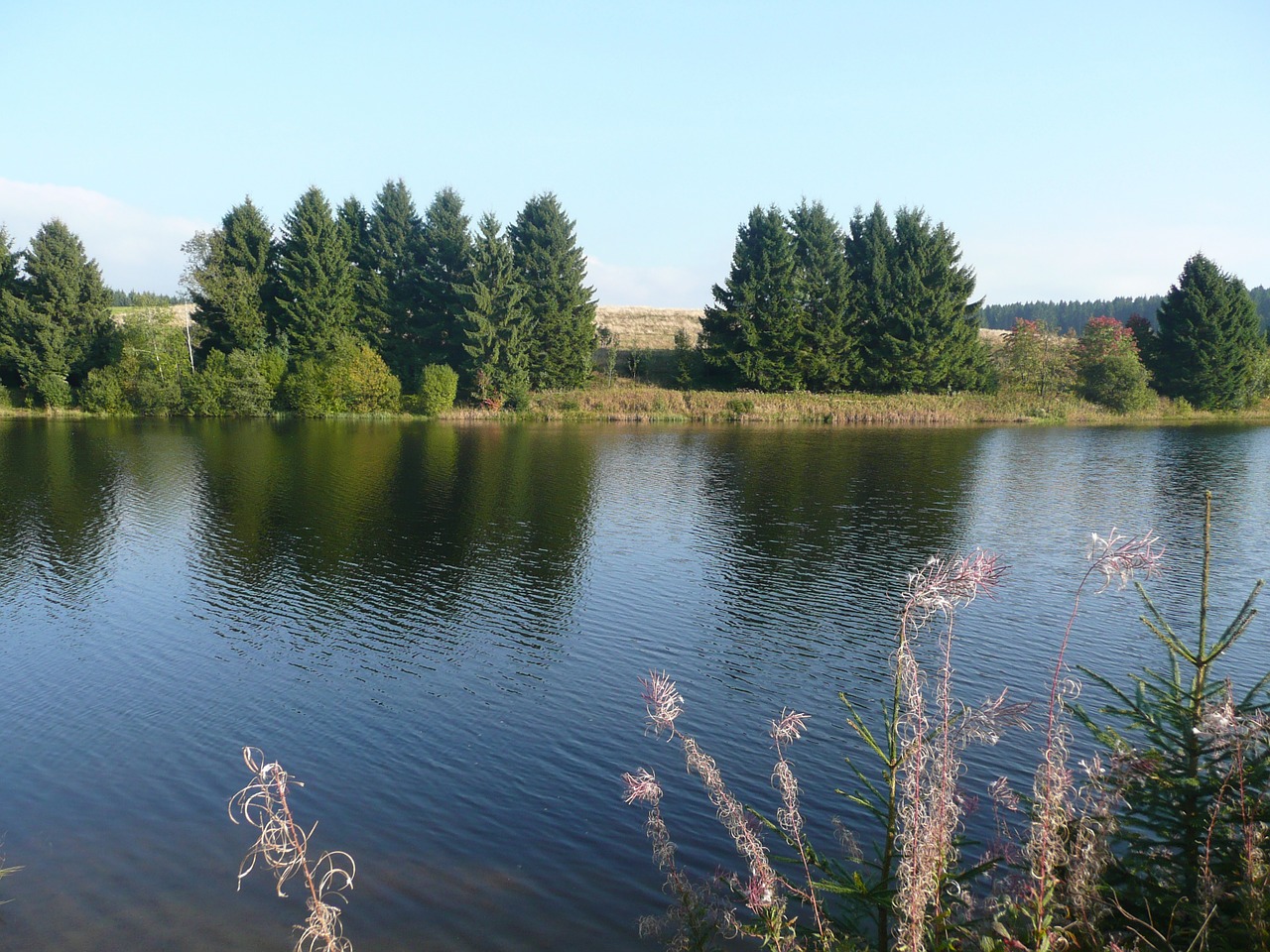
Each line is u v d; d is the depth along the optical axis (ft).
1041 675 44.27
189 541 73.51
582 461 127.65
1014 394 238.07
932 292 238.27
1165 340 247.91
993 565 15.26
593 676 44.80
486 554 69.51
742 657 47.32
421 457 131.64
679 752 36.55
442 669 45.75
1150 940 14.90
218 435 165.99
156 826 30.96
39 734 38.19
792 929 16.74
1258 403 250.57
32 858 28.96
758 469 119.44
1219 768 15.83
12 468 116.16
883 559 68.23
